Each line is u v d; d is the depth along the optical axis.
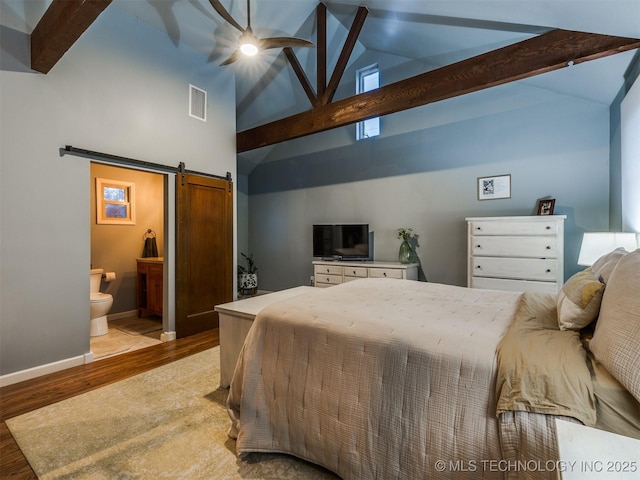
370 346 1.47
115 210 4.56
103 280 4.43
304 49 4.50
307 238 5.96
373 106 3.54
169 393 2.35
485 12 2.56
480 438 1.15
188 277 3.80
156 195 5.01
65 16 2.15
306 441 1.57
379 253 5.11
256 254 6.68
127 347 3.37
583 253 2.75
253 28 3.81
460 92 3.00
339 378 1.51
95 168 4.36
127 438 1.82
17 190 2.57
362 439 1.40
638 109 2.43
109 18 3.13
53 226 2.76
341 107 3.79
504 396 1.11
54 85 2.76
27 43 2.60
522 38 2.95
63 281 2.82
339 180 5.54
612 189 3.30
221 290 4.22
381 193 5.07
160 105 3.58
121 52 3.23
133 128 3.33
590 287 1.37
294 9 3.83
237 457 1.66
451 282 4.45
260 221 6.61
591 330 1.41
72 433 1.87
